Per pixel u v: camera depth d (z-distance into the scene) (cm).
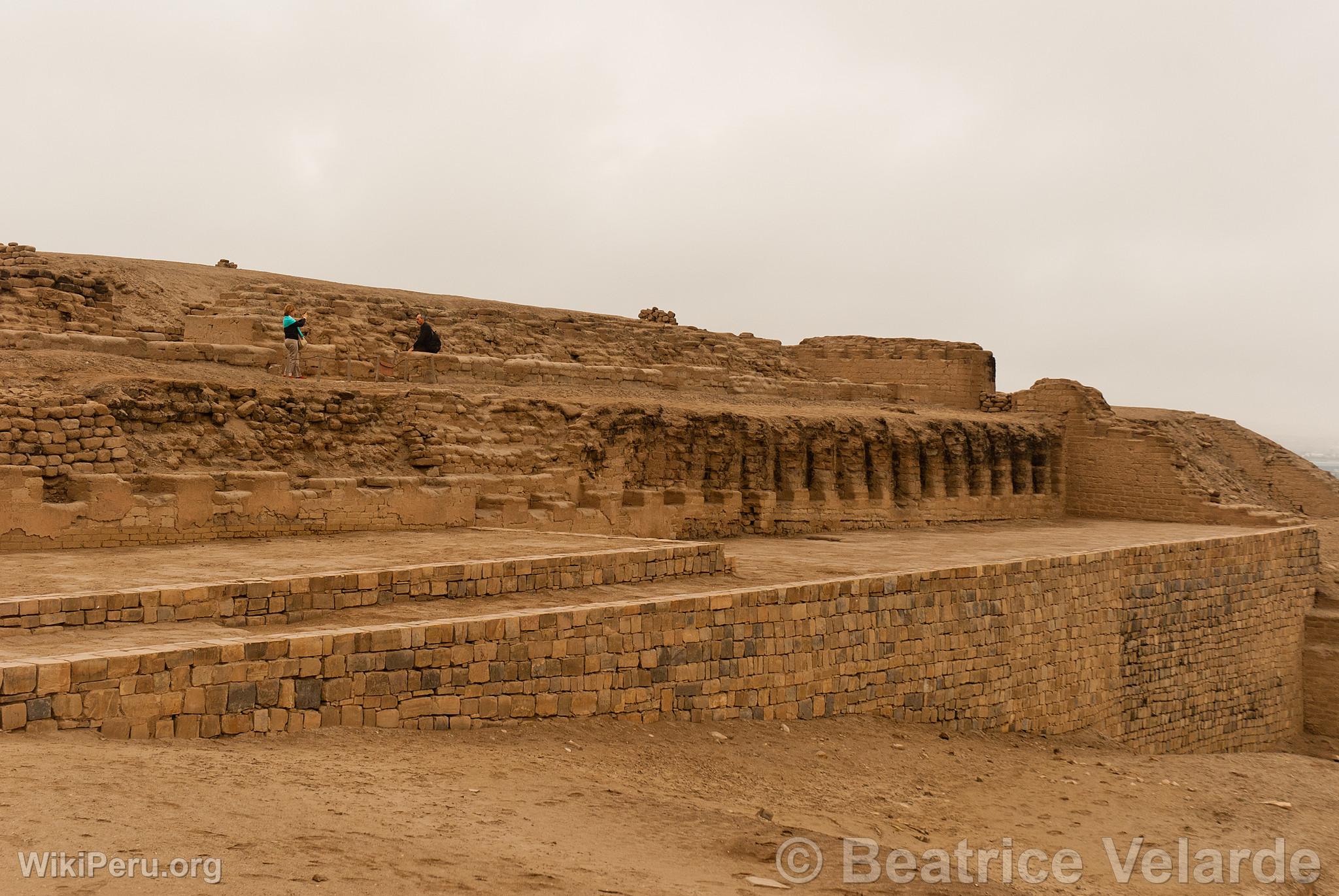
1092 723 3094
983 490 4916
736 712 2153
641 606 2005
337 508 2809
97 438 2497
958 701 2636
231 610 1814
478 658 1783
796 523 4128
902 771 2162
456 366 3819
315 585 1906
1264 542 3925
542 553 2405
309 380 3297
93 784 1194
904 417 4772
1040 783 2283
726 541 3725
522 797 1503
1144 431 5159
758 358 5694
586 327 5156
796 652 2261
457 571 2098
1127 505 5153
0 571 2052
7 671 1336
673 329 5503
